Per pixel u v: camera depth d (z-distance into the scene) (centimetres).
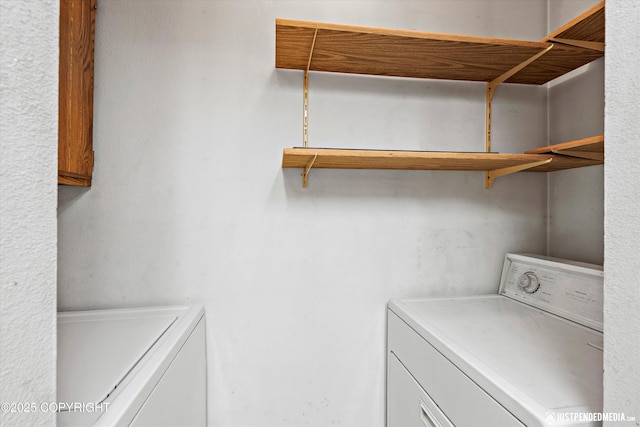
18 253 36
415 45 118
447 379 92
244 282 135
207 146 132
